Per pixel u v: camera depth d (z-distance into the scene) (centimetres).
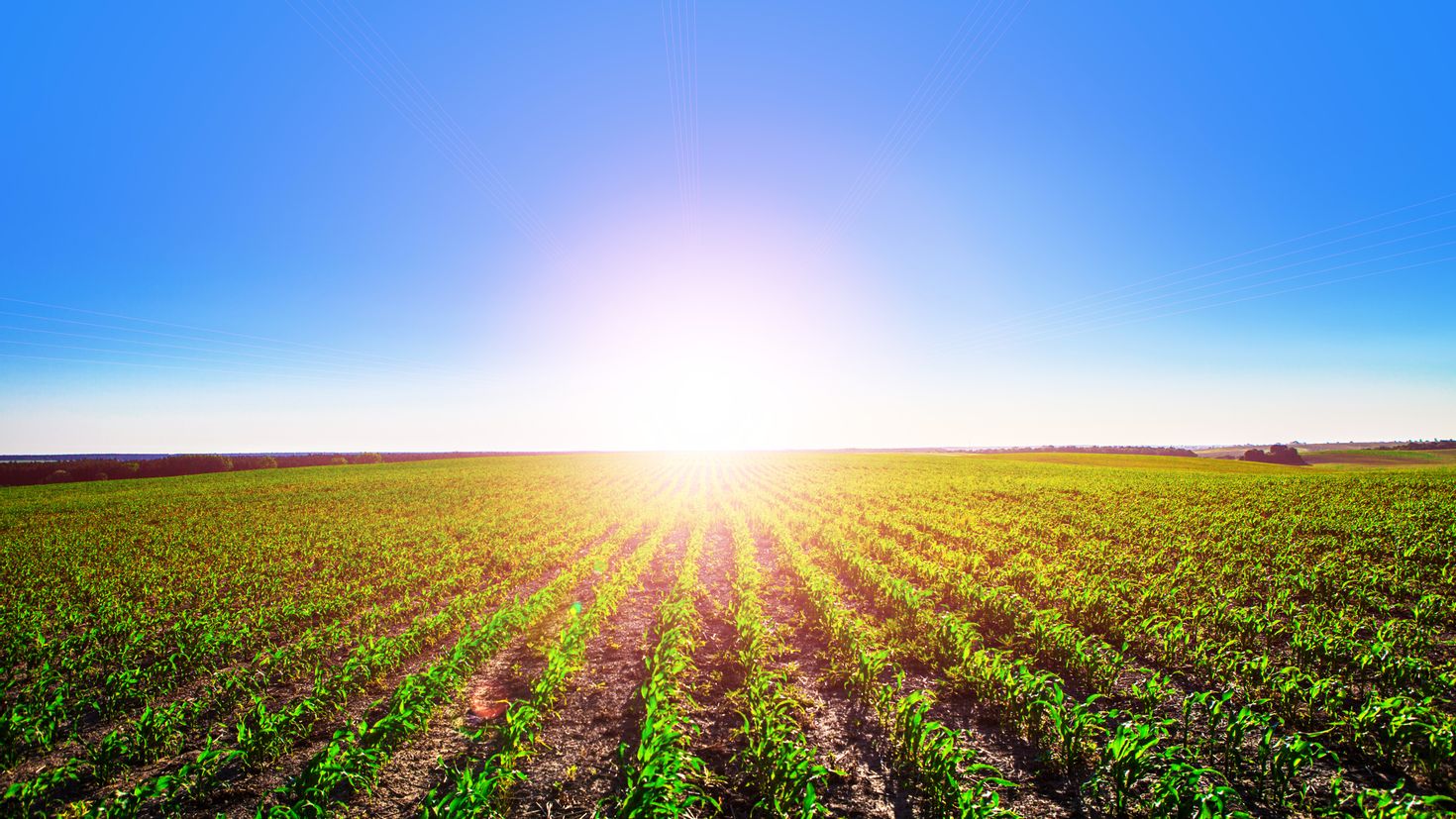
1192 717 835
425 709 841
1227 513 2711
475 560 2298
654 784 593
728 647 1212
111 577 2003
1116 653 1008
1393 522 2227
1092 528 2434
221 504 4344
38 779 690
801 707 908
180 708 896
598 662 1147
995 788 685
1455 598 1321
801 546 2327
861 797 684
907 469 7075
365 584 1862
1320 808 606
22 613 1509
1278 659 1026
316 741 847
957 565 1806
